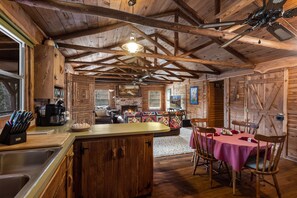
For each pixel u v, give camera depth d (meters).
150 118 6.22
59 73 3.11
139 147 2.34
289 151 4.09
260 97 4.87
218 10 3.10
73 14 2.73
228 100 6.07
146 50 6.52
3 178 1.09
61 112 2.78
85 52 5.01
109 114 9.16
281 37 2.58
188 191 2.60
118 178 2.24
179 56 4.74
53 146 1.53
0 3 1.66
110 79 10.26
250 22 2.18
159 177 3.04
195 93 8.12
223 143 2.60
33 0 1.79
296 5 2.61
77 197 2.07
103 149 2.15
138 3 3.02
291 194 2.53
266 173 2.29
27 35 2.31
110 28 3.60
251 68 5.13
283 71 4.28
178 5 3.45
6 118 1.97
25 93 2.37
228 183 2.85
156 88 11.38
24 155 1.45
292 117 4.07
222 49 5.05
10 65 2.15
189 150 4.52
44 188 0.95
